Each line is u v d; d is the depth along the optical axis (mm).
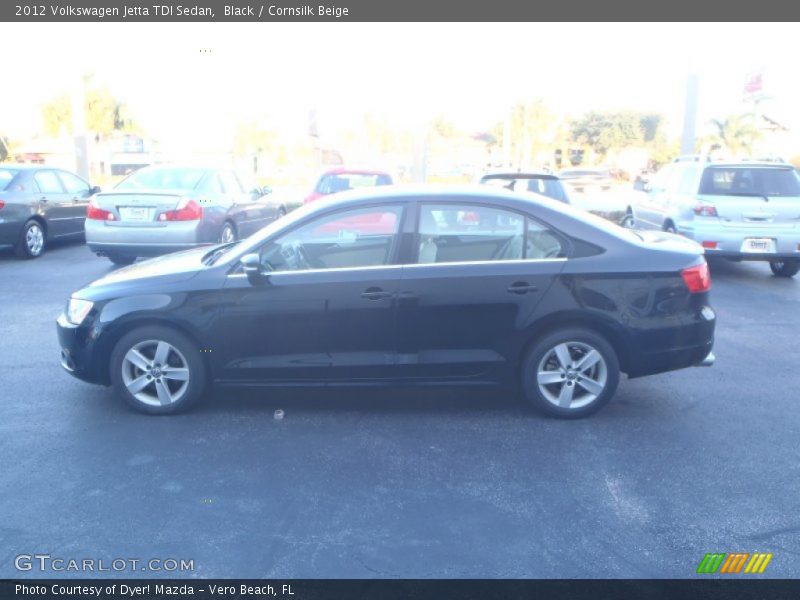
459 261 5594
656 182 13859
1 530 4148
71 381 6578
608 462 4996
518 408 5969
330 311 5551
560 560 3879
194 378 5707
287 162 40500
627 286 5562
